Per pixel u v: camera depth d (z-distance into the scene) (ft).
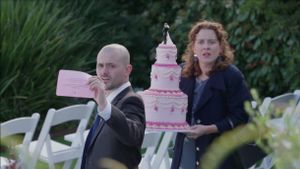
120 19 47.96
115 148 20.07
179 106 23.06
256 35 42.34
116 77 20.43
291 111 15.65
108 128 20.29
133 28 48.03
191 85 23.84
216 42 23.47
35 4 43.70
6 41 40.40
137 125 19.85
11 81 38.70
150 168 23.66
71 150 27.84
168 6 49.24
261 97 43.29
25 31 40.98
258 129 14.65
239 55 43.78
